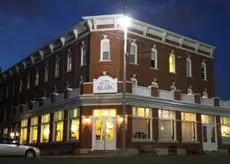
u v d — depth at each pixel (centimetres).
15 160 1491
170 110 3809
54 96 4075
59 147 3788
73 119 3641
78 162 1617
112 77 3634
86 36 3897
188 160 1891
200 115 4109
